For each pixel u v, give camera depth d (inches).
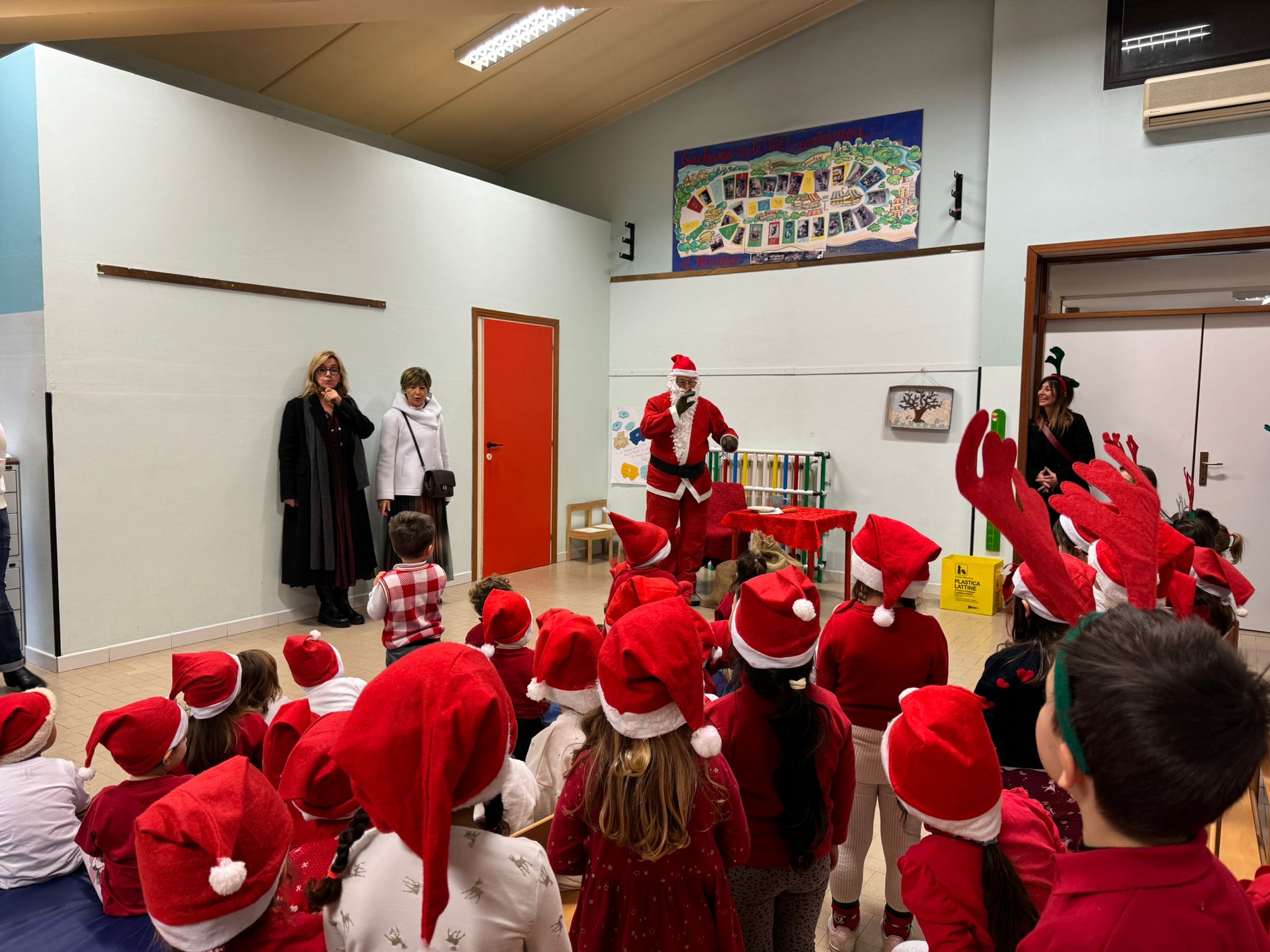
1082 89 212.4
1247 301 207.9
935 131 242.5
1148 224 205.9
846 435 261.3
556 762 79.4
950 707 43.3
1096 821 28.9
